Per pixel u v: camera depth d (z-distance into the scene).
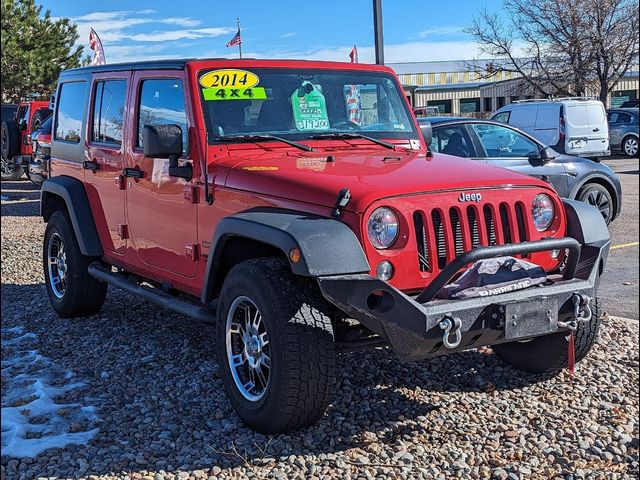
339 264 3.92
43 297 7.90
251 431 4.43
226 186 4.73
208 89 5.10
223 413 4.71
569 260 4.46
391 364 5.49
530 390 5.05
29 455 4.20
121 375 5.43
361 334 4.53
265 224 4.14
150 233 5.62
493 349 5.53
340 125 5.47
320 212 4.17
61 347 6.16
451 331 3.94
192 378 5.30
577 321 4.41
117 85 6.14
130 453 4.18
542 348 5.10
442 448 4.23
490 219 4.39
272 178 4.46
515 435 4.39
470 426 4.51
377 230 4.06
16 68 35.12
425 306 3.90
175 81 5.25
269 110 5.24
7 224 13.80
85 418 4.68
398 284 4.10
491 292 4.09
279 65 5.41
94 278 6.76
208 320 4.84
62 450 4.26
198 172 4.97
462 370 5.39
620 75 31.66
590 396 4.95
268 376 4.27
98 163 6.39
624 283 8.16
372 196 4.05
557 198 4.64
